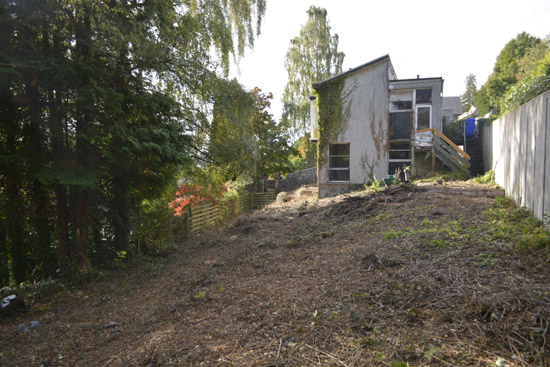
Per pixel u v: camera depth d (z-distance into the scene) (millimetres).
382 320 3473
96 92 6793
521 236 5254
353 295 4152
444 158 16219
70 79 6609
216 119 10383
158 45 7836
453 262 4711
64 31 6949
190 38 8906
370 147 17719
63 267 8000
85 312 5867
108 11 6859
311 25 29812
